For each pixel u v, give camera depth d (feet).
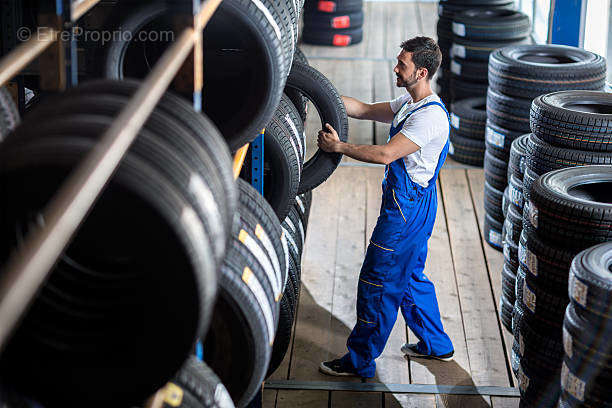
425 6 45.29
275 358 11.75
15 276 2.85
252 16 7.53
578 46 21.97
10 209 4.20
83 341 4.67
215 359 7.28
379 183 21.83
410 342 14.66
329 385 13.35
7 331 2.70
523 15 23.25
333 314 15.71
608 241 10.52
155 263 4.38
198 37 5.90
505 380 13.71
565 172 11.91
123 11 7.39
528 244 11.71
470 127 22.50
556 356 11.62
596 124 12.43
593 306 8.84
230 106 8.75
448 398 13.17
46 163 4.09
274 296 7.75
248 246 7.47
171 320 4.54
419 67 12.32
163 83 4.58
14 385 4.75
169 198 4.33
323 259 17.80
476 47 22.74
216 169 5.26
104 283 4.76
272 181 11.34
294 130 11.83
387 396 13.19
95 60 7.52
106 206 4.26
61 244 3.10
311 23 36.40
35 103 9.64
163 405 6.07
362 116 14.33
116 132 3.79
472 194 21.22
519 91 17.19
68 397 4.78
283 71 8.13
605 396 8.97
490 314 15.72
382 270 12.69
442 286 16.72
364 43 37.24
